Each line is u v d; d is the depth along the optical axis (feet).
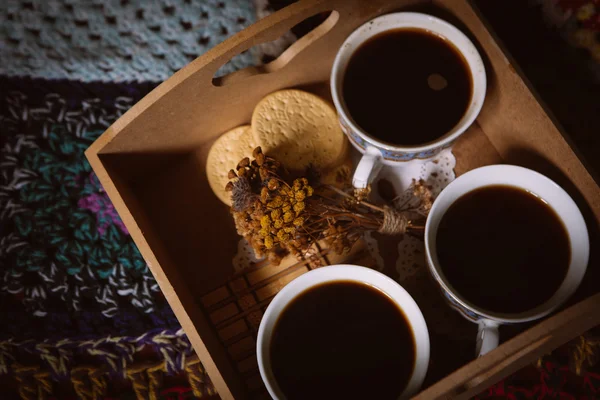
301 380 1.16
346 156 1.36
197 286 1.34
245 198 1.14
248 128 1.37
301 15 1.18
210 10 1.52
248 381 1.28
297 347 1.17
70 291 1.44
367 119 1.23
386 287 1.17
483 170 1.18
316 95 1.37
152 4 1.50
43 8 1.48
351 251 1.32
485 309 1.15
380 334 1.17
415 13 1.23
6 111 1.52
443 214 1.19
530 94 1.18
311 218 1.20
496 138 1.33
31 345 1.41
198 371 1.38
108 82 1.53
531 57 1.49
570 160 1.18
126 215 1.18
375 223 1.24
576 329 1.10
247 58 1.53
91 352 1.40
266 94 1.35
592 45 1.43
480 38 1.24
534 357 1.13
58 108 1.52
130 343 1.41
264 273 1.33
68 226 1.47
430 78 1.25
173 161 1.39
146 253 1.16
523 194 1.19
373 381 1.15
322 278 1.18
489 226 1.20
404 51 1.26
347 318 1.18
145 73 1.53
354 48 1.26
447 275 1.17
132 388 1.39
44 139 1.51
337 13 1.22
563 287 1.14
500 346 1.05
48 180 1.49
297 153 1.32
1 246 1.46
